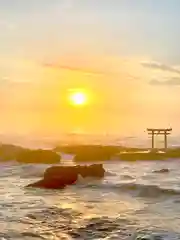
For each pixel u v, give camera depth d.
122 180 25.84
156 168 37.16
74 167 25.44
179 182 24.58
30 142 82.31
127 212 15.02
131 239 10.80
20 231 11.64
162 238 10.76
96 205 16.64
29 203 17.05
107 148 53.12
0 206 16.19
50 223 12.88
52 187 22.75
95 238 10.98
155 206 16.39
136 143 84.88
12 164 41.62
